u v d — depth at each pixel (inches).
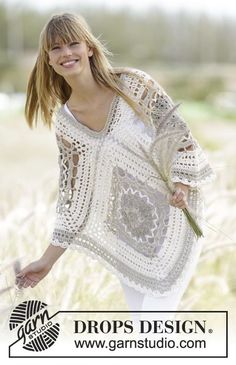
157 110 157.9
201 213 161.2
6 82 1599.4
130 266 163.3
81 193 163.2
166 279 160.4
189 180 156.3
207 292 221.0
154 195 159.2
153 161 154.9
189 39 2581.2
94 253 166.7
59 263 192.9
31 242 204.8
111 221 163.6
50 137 637.9
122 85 158.1
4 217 238.2
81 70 154.2
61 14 156.2
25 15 2337.6
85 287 194.2
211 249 196.7
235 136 506.0
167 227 160.1
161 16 2534.5
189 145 156.6
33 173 415.2
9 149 560.1
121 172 159.2
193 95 1453.0
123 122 156.6
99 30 2375.7
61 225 165.3
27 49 2331.4
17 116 870.4
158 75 1669.5
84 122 159.6
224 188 244.2
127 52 2420.0
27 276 165.6
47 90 163.0
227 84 1529.3
